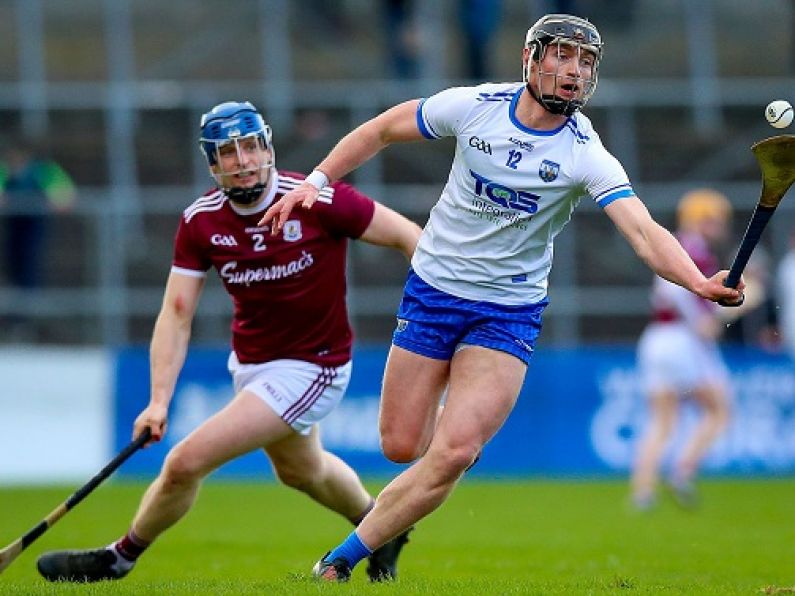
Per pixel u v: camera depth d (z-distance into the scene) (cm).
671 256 2100
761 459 6041
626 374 6041
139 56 7906
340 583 2248
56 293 5828
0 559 2475
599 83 7194
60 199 5881
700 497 5062
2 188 5894
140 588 2283
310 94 6912
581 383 6012
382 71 7644
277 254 2570
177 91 7081
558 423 6006
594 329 6169
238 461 5969
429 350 2348
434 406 2395
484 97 2281
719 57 8144
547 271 2361
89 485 2517
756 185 6438
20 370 5706
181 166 6806
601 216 6378
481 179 2277
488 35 6956
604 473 6000
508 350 2294
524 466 6000
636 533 3847
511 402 2295
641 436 6028
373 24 8038
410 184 6438
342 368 2650
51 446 5709
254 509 4575
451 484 2269
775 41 8275
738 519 4272
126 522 4075
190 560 3147
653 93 7412
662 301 4719
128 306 5859
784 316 6022
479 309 2312
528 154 2247
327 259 2598
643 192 6469
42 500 4784
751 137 7144
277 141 6731
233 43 8062
